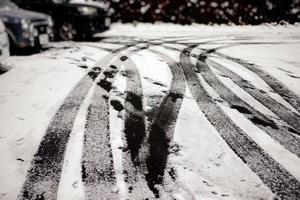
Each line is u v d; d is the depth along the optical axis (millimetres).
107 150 2740
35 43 6391
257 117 3545
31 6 8367
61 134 3018
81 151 2717
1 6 6734
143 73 5055
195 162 2584
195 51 7035
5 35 5609
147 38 9125
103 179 2330
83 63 5672
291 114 3684
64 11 8344
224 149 2805
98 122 3279
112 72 5086
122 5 13297
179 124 3271
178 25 12859
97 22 8773
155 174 2402
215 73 5234
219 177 2385
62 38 8695
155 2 13031
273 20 12922
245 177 2395
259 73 5371
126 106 3711
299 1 12812
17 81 4688
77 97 3957
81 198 2113
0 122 3273
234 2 12930
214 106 3791
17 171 2428
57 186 2242
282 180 2373
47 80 4680
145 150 2754
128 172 2424
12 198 2119
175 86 4469
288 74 5391
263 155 2725
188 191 2207
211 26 12656
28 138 2941
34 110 3570
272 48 7703
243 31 11477
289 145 2920
